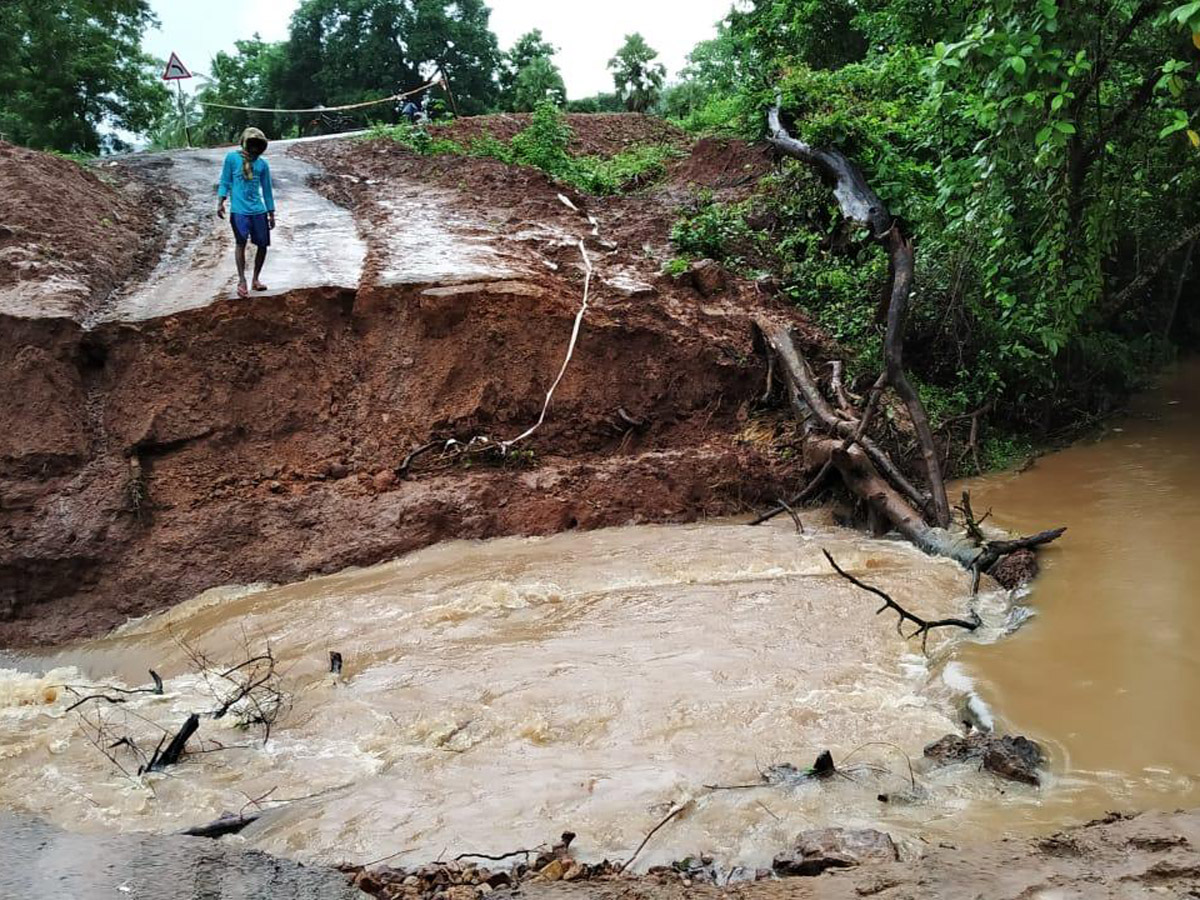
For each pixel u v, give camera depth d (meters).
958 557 8.62
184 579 9.06
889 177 13.71
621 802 4.86
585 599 8.08
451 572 8.92
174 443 10.01
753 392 12.22
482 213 15.70
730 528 10.05
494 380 11.23
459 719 6.00
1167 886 3.37
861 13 16.92
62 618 8.77
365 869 4.32
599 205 17.80
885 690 6.10
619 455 11.37
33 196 12.34
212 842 4.45
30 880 3.96
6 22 25.31
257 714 6.36
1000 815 4.52
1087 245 10.84
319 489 10.08
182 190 16.72
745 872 4.13
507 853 4.43
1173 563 7.78
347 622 7.93
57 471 9.52
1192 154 11.75
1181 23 7.92
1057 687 5.87
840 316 13.59
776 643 6.89
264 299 10.80
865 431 10.79
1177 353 18.09
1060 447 12.42
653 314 12.28
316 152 20.97
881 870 3.74
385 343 11.25
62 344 9.92
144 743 6.08
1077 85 10.40
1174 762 4.90
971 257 11.77
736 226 15.78
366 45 44.97
